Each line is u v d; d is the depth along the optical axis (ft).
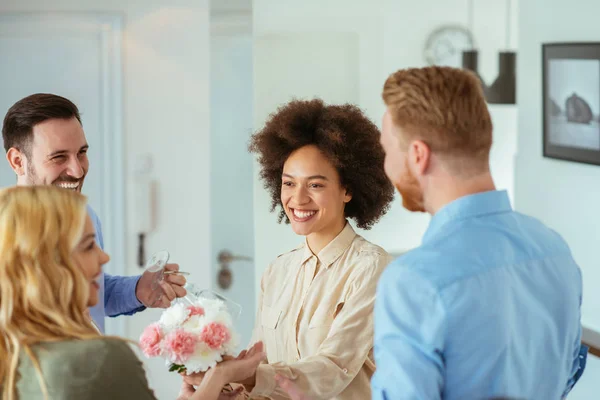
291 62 19.88
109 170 13.73
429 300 4.62
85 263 5.09
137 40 13.62
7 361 4.70
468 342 4.64
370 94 20.44
